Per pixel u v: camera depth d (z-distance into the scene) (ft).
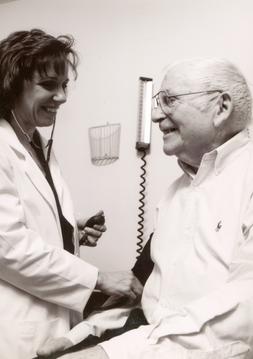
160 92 4.16
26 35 4.52
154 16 7.04
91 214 7.31
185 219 4.06
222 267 3.58
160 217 4.52
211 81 3.93
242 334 3.14
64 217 4.99
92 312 4.73
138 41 7.14
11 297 4.31
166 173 6.78
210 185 4.00
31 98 4.50
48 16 8.07
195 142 4.05
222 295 3.25
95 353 3.19
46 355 3.82
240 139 4.04
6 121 4.75
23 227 4.23
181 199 4.30
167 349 3.15
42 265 4.19
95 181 7.34
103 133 7.29
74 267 4.35
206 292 3.60
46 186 4.66
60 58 4.52
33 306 4.38
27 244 4.17
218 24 6.53
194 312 3.23
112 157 7.22
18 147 4.56
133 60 7.17
